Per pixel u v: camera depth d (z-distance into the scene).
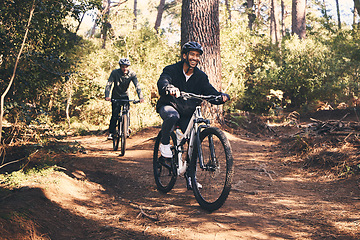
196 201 3.74
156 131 9.25
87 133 11.84
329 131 6.34
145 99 11.80
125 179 4.76
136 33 12.94
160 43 13.53
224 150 3.28
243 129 9.56
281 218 3.21
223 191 3.18
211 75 8.44
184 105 3.81
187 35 8.46
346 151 5.09
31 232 2.69
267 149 6.65
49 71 5.12
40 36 5.39
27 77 5.03
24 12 4.96
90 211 3.48
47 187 3.64
